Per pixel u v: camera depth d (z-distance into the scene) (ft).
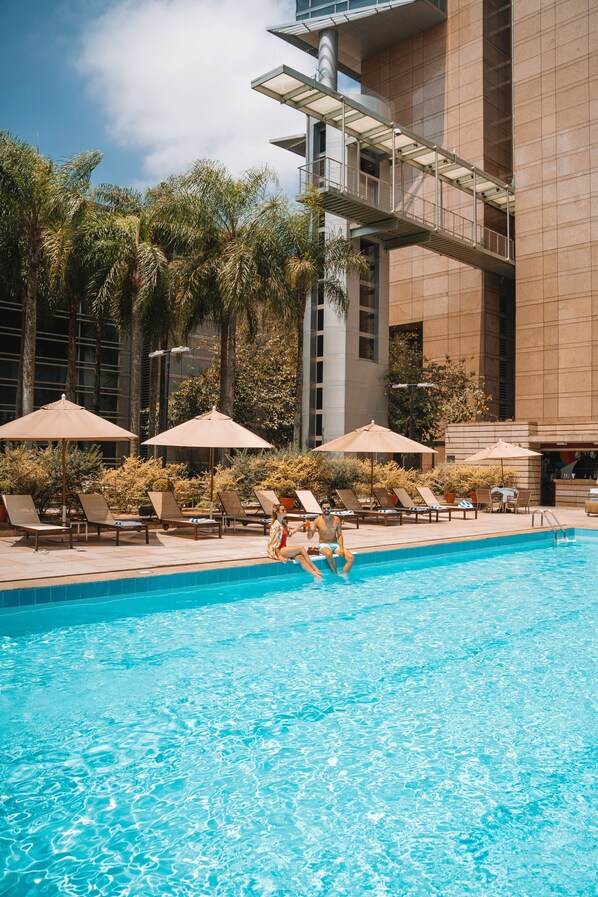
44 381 108.06
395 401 119.03
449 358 134.92
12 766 15.14
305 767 15.16
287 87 87.71
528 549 54.49
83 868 11.32
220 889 10.76
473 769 15.08
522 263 122.72
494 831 12.52
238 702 19.21
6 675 21.33
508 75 139.95
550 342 118.62
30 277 77.51
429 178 133.49
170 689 20.21
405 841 12.17
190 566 35.29
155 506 49.75
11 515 42.73
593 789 14.15
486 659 23.68
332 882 10.95
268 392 115.24
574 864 11.48
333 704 19.11
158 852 11.80
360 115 94.79
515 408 129.39
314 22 128.36
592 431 91.09
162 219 86.38
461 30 135.64
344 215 98.58
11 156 73.97
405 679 21.42
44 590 29.32
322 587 36.55
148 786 14.23
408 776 14.74
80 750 16.01
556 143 118.93
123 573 32.58
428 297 141.69
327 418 107.14
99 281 86.02
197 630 27.09
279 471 70.54
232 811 13.23
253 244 80.74
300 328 85.10
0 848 11.93
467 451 103.96
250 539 48.91
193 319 85.87
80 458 58.23
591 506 78.43
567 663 23.22
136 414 86.63
